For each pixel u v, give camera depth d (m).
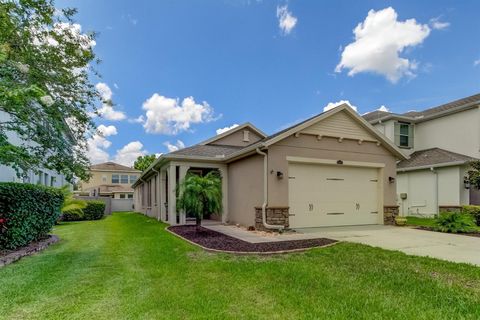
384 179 11.69
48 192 8.34
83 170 6.78
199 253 6.46
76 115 6.44
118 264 5.66
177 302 3.75
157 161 13.22
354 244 7.17
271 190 9.80
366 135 11.43
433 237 8.43
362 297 3.89
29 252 6.55
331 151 10.82
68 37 6.42
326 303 3.71
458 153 15.98
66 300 3.83
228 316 3.37
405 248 6.86
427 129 17.92
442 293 4.03
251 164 10.88
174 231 9.93
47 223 8.34
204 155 12.53
